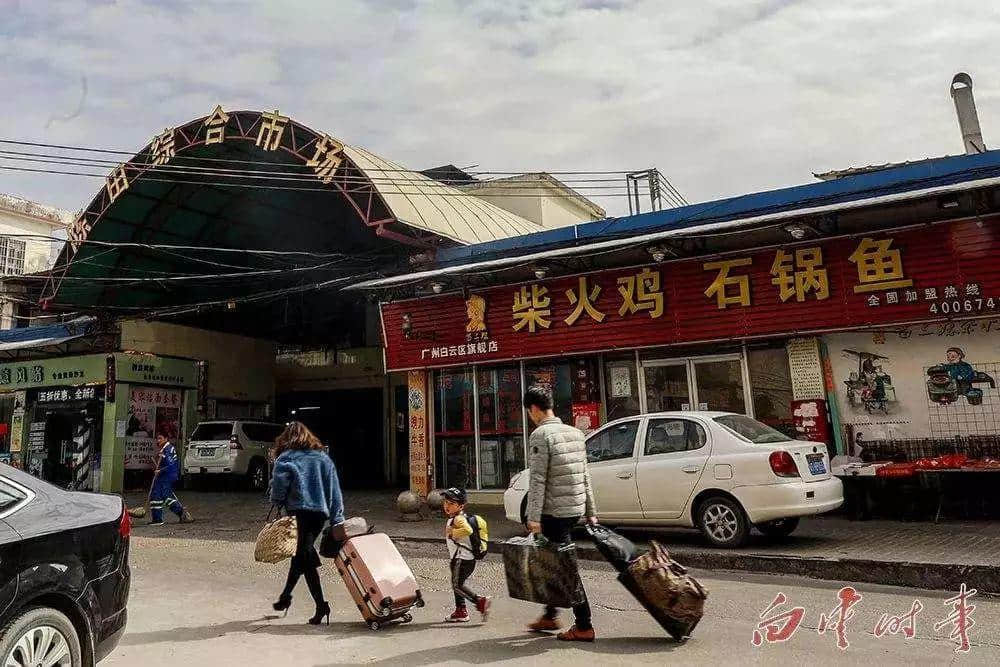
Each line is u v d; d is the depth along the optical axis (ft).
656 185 65.10
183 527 39.19
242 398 71.26
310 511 18.56
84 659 12.83
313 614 19.75
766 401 37.58
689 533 31.01
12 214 81.66
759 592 21.63
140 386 62.08
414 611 19.95
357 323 76.18
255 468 62.75
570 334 41.68
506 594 22.16
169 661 15.25
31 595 11.80
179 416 65.31
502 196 77.92
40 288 69.15
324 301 72.90
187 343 66.28
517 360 43.73
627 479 28.84
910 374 34.60
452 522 18.75
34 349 64.80
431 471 46.34
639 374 40.65
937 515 31.30
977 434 33.06
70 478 61.16
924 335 34.45
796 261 35.91
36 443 64.03
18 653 11.48
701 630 17.49
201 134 49.08
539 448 16.78
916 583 22.27
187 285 67.31
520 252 43.37
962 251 32.35
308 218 60.39
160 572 26.48
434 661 15.03
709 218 38.22
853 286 34.47
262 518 42.19
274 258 64.80
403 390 71.00
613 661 14.93
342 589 23.21
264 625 18.43
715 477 26.84
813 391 36.29
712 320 37.78
